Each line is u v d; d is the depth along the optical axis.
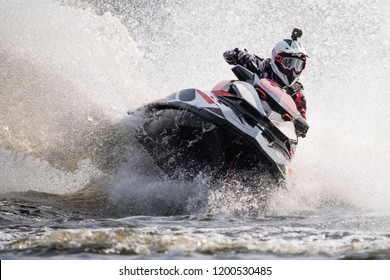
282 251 19.14
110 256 18.66
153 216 25.97
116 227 23.05
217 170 26.78
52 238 20.11
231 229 22.17
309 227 22.98
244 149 26.62
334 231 21.89
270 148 26.84
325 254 18.88
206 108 26.34
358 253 18.86
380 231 22.33
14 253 18.98
